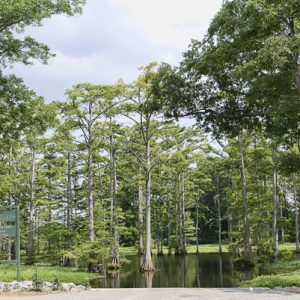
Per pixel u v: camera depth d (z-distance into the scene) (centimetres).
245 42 1759
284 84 1728
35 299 975
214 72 1969
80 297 1007
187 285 2186
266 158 3244
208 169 5350
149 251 3188
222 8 1873
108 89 2956
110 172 3894
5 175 3378
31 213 3512
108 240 3097
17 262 1248
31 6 1708
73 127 3056
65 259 3112
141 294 1068
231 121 2161
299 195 4878
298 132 1953
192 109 2169
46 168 3681
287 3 1552
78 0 1822
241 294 1049
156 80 2206
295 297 975
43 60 1983
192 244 7006
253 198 3622
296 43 1439
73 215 3338
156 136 4084
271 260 3209
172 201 5434
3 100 1958
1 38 1862
